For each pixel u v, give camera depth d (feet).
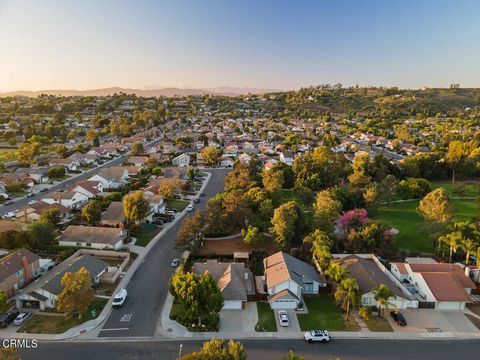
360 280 181.78
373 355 139.85
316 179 373.81
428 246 245.65
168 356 137.08
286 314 162.09
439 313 169.78
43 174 418.72
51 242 232.73
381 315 165.48
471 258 221.05
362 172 365.61
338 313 168.14
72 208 307.78
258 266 213.46
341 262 202.59
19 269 184.96
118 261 217.56
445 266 199.21
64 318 160.15
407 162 449.89
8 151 570.05
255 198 289.53
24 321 157.38
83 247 231.09
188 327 155.12
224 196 284.20
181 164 532.32
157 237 256.52
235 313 166.40
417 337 151.33
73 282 153.89
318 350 142.10
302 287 186.09
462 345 147.02
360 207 306.35
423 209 246.27
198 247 232.32
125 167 447.42
